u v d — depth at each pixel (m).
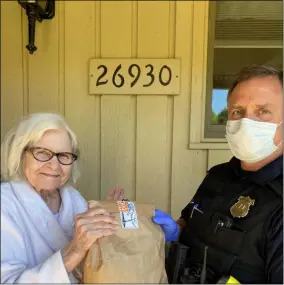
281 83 1.07
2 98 1.97
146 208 0.99
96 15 1.94
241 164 1.15
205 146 1.95
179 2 1.90
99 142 2.00
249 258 0.97
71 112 1.98
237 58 1.96
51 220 1.07
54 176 1.08
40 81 1.97
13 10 1.93
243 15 1.93
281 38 1.94
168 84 1.93
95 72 1.94
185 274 1.07
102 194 2.02
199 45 1.91
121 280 0.89
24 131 1.07
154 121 1.97
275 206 0.95
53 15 1.91
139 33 1.93
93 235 0.90
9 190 1.05
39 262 1.02
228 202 1.08
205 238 1.10
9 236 0.98
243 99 1.08
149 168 2.00
